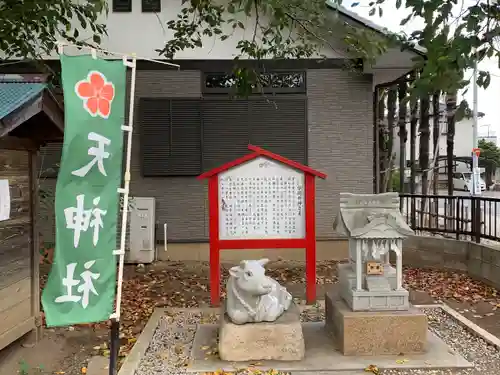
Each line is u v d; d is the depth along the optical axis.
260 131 10.85
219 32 8.12
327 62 10.84
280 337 5.12
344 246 11.01
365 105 10.94
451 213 9.96
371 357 5.19
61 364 5.29
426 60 4.04
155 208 10.95
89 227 4.12
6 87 4.85
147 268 10.29
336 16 8.23
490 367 4.98
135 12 10.70
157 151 10.85
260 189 7.21
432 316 6.74
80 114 4.05
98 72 4.18
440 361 5.04
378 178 11.73
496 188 27.92
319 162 11.00
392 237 5.36
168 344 5.75
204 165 10.87
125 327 6.55
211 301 7.30
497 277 8.31
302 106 10.84
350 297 5.51
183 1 7.06
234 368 4.95
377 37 8.56
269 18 10.32
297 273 9.82
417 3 3.73
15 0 6.46
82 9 6.95
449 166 10.73
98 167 4.16
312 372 4.85
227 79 10.94
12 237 5.32
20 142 5.38
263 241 7.21
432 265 9.98
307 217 7.21
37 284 5.82
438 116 11.55
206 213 11.01
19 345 5.66
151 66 10.82
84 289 4.10
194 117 10.83
